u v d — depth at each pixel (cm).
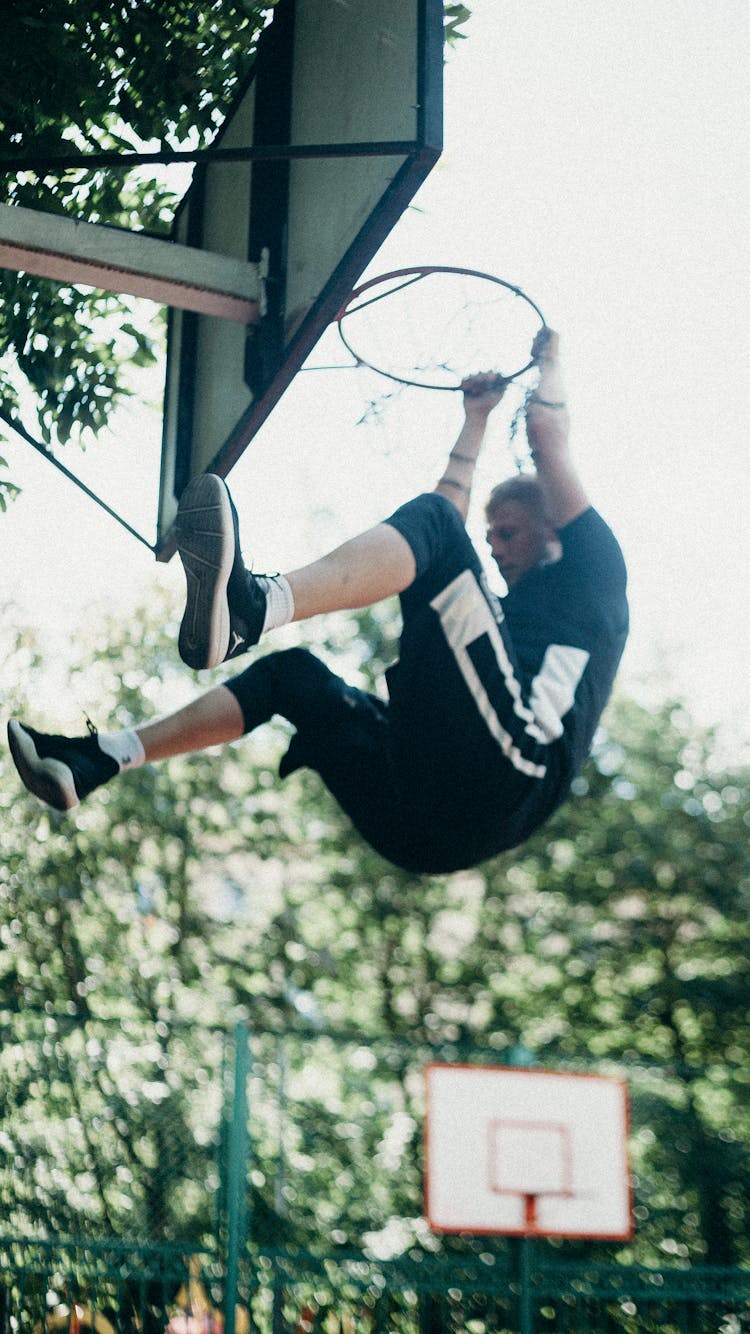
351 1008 1278
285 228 307
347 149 248
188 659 197
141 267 299
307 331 281
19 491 510
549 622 218
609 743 1320
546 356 258
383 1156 847
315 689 236
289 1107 807
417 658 196
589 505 237
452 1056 845
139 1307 679
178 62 451
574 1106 825
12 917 1106
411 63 252
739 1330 737
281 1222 761
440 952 1272
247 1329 691
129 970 1138
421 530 197
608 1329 741
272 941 1241
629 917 1280
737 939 1257
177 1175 714
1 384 475
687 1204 820
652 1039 1252
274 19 333
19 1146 689
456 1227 784
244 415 310
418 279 325
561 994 1259
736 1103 839
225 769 1248
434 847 217
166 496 369
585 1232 792
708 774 1299
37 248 288
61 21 434
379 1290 712
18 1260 670
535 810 213
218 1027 743
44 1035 714
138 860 1187
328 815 1270
